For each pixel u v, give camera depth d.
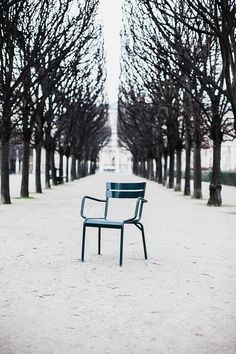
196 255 8.67
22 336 4.29
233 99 15.29
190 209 18.64
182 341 4.21
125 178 64.88
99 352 3.93
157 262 7.93
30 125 23.09
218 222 14.23
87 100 36.78
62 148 45.16
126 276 6.82
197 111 22.02
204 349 4.02
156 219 14.95
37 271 7.08
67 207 18.62
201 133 24.48
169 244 9.95
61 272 7.02
